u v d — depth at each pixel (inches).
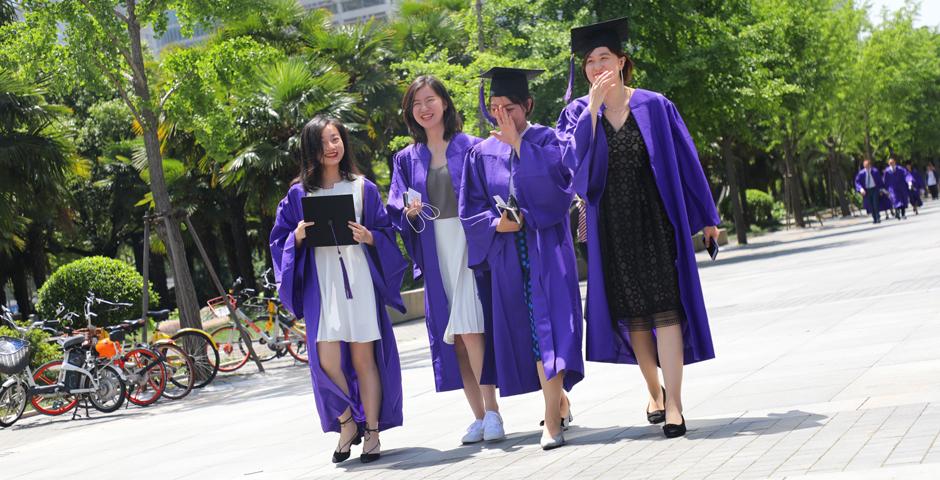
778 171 2263.8
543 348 223.1
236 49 582.6
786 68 1234.6
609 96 222.2
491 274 236.5
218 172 1015.0
